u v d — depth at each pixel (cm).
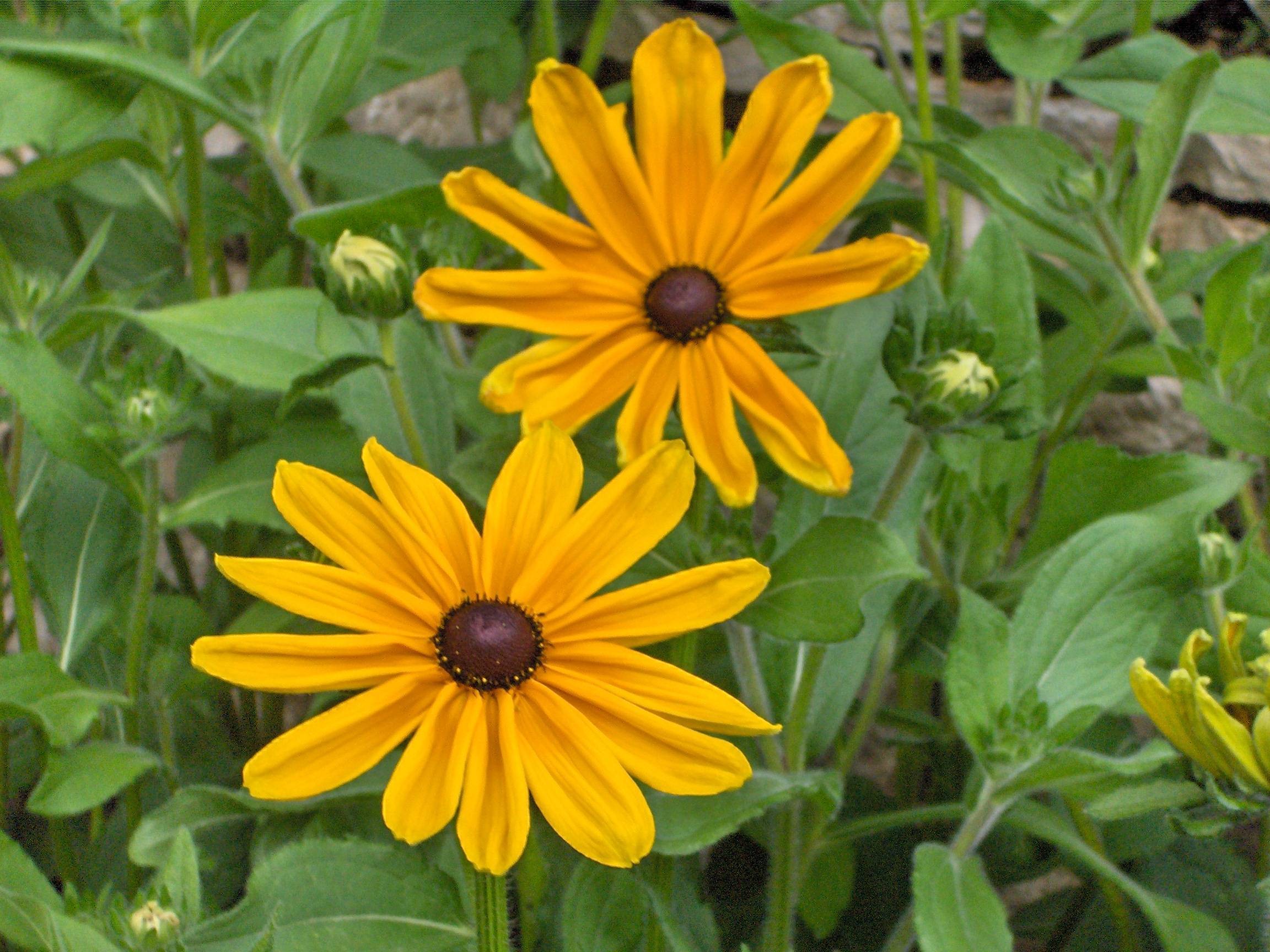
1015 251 55
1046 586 51
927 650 57
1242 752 45
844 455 48
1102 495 55
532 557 46
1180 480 54
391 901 49
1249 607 54
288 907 48
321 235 56
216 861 57
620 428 49
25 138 54
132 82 56
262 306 55
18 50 53
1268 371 53
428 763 44
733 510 50
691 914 56
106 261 69
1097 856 52
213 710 66
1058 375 61
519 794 44
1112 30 60
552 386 49
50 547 58
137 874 57
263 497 56
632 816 44
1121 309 59
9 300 56
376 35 59
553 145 49
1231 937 52
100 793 53
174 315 54
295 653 44
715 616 45
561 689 45
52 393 54
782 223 49
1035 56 58
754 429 49
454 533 45
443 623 45
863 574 49
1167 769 53
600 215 50
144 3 54
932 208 61
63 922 46
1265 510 55
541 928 55
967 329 49
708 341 49
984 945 49
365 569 45
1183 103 53
